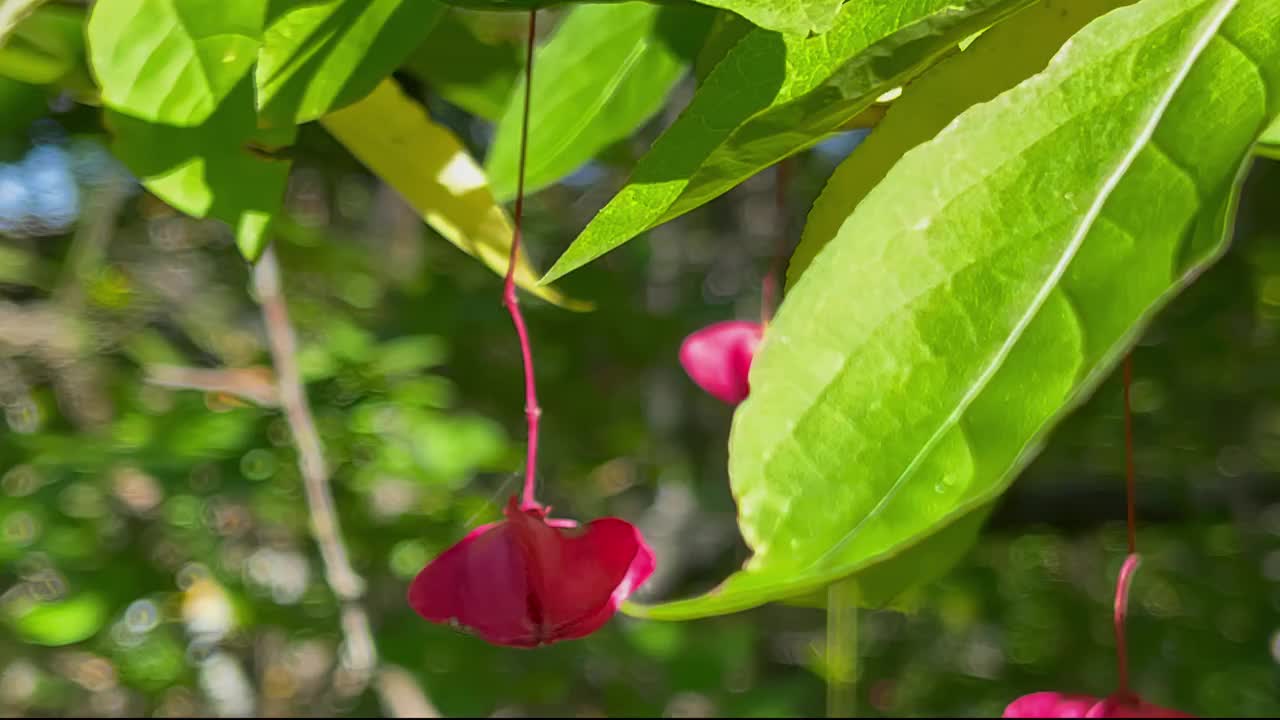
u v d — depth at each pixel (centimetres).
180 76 14
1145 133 12
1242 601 53
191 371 39
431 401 43
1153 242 11
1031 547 64
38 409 40
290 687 45
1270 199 42
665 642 38
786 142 12
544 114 15
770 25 12
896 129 13
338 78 13
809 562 11
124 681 38
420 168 15
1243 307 47
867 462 11
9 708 39
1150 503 49
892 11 12
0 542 33
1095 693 52
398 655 34
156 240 48
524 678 37
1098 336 11
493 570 15
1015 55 12
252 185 14
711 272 63
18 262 42
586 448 60
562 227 62
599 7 15
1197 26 12
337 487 40
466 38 17
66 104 20
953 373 11
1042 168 12
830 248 12
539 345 58
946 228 12
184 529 38
